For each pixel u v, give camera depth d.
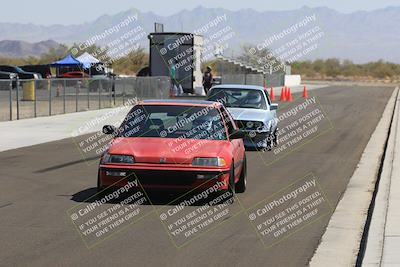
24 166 20.31
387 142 27.98
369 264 9.82
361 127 36.41
